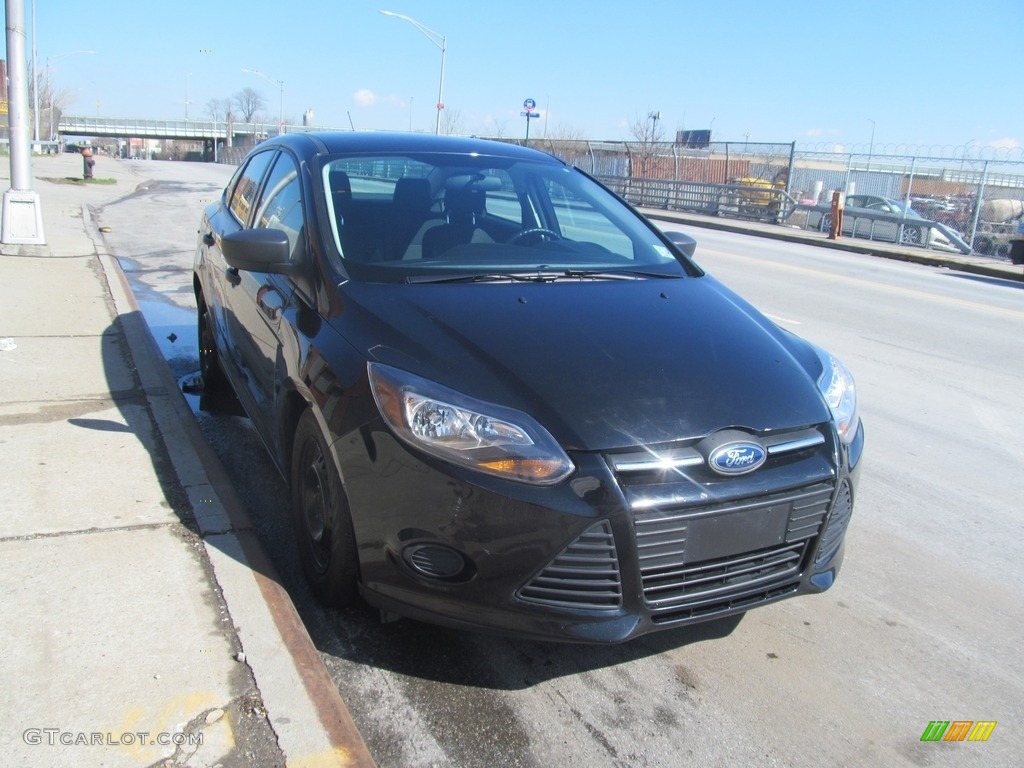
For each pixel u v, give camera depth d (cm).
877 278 1422
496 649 310
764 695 295
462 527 258
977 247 2016
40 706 242
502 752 259
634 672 303
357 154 414
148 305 871
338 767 230
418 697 281
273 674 262
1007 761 270
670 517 260
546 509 253
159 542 334
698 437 269
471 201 403
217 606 295
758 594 285
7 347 589
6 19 954
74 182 2461
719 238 2098
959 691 305
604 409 268
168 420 466
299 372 316
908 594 371
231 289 457
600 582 259
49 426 449
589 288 352
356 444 277
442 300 317
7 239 991
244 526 352
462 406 264
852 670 313
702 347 310
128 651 268
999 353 854
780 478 277
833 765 264
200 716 243
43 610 285
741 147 2634
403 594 275
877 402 660
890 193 2664
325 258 340
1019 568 399
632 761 259
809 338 880
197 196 2286
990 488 495
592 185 468
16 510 353
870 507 461
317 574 323
